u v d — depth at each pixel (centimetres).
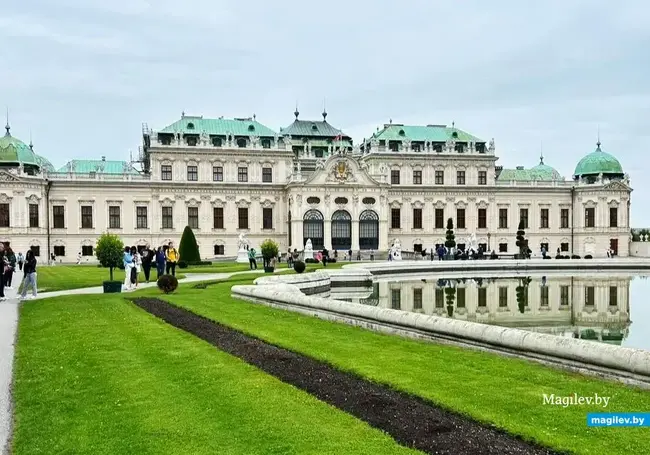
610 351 1675
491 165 12644
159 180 11125
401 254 11356
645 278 6919
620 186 12731
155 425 1345
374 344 2250
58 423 1402
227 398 1534
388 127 12762
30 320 2930
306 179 11219
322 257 9106
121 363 1933
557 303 4594
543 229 12875
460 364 1880
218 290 4588
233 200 11512
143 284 5203
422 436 1256
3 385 1797
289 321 2886
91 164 12400
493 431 1287
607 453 1145
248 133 11794
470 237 11912
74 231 10794
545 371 1780
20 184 10094
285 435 1266
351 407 1462
